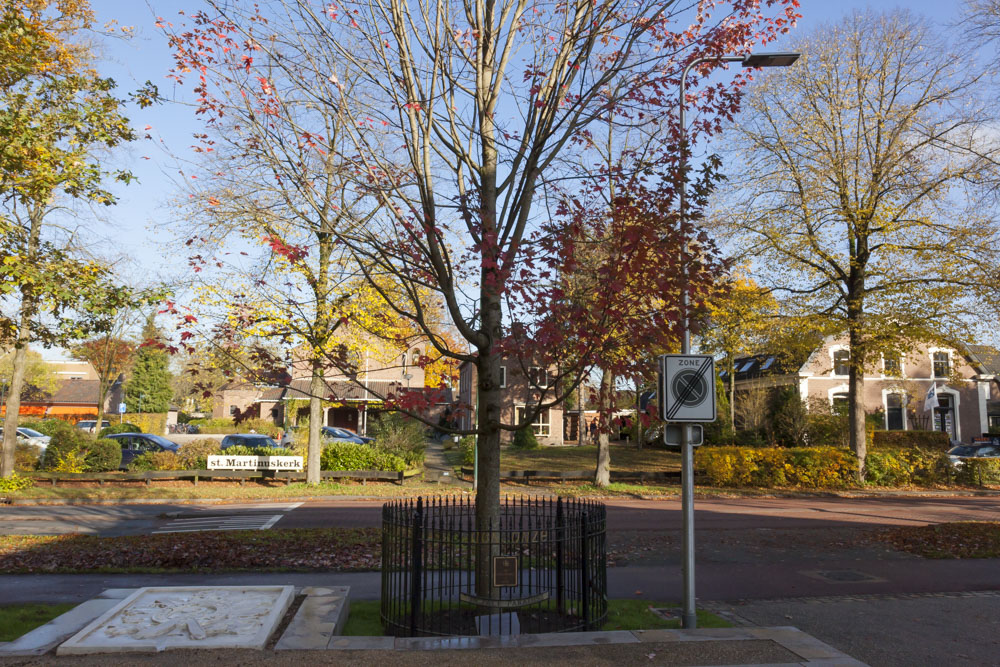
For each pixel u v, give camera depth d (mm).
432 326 10898
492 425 7281
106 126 10727
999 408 42438
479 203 7395
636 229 6320
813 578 10086
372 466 24359
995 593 9062
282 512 17281
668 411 7102
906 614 7898
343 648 5754
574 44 7664
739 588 9430
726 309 22562
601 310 6488
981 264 20469
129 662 5285
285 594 6902
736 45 7824
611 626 6957
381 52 7402
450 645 5918
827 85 22188
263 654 5566
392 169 7672
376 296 13898
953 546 12328
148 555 10805
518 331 6461
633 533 14109
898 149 21375
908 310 22047
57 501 19172
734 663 5566
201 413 77250
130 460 25250
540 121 7656
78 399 61750
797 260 22766
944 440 32469
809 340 23062
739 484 24453
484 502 7309
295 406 43969
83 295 10250
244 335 8234
